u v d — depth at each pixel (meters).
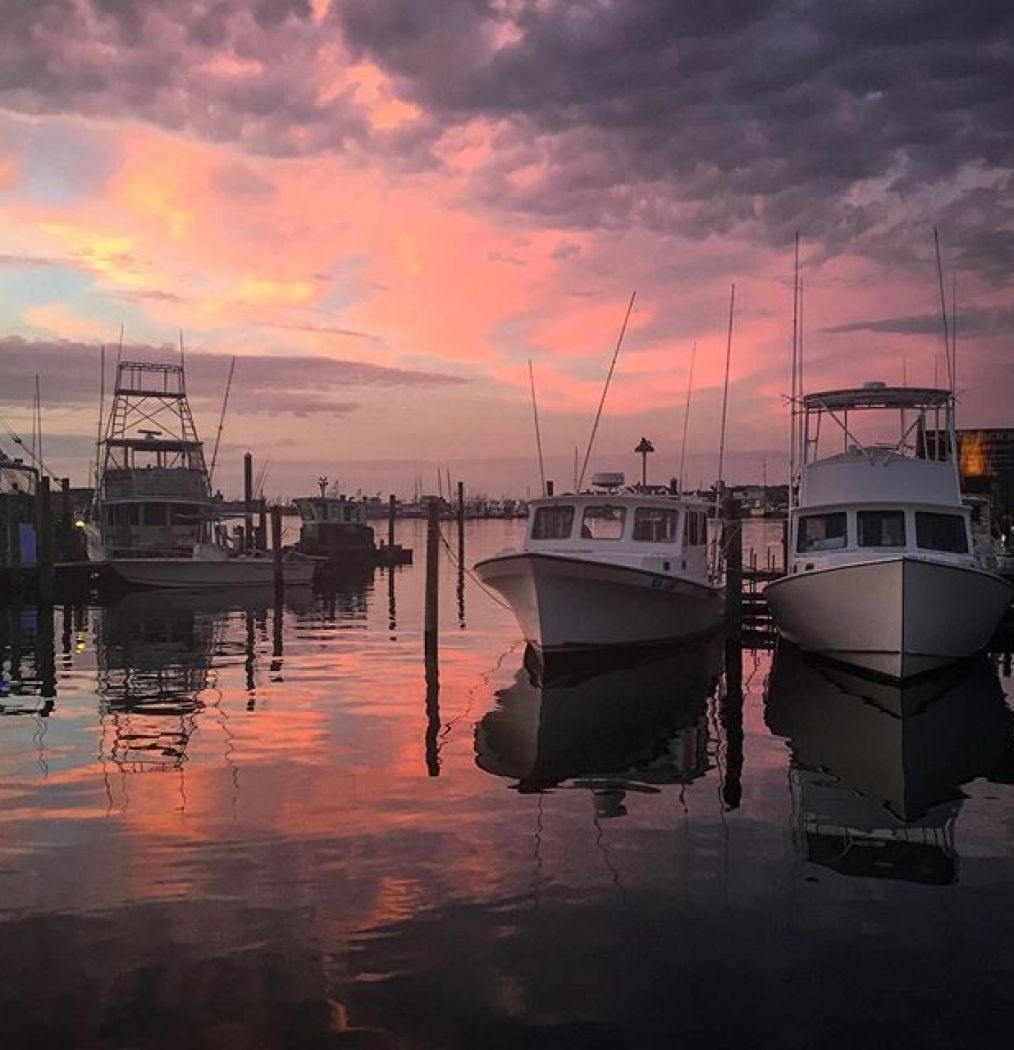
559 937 6.70
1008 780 11.14
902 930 6.82
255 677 18.77
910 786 10.83
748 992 5.95
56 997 5.89
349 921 6.96
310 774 11.13
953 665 17.78
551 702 16.20
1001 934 6.76
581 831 9.05
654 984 6.05
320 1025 5.57
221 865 8.09
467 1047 5.36
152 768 11.38
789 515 21.66
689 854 8.43
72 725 13.92
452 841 8.73
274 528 38.16
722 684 18.00
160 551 40.28
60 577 38.31
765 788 10.72
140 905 7.25
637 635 20.06
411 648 23.50
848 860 8.28
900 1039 5.45
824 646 18.16
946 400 21.23
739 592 22.66
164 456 41.91
